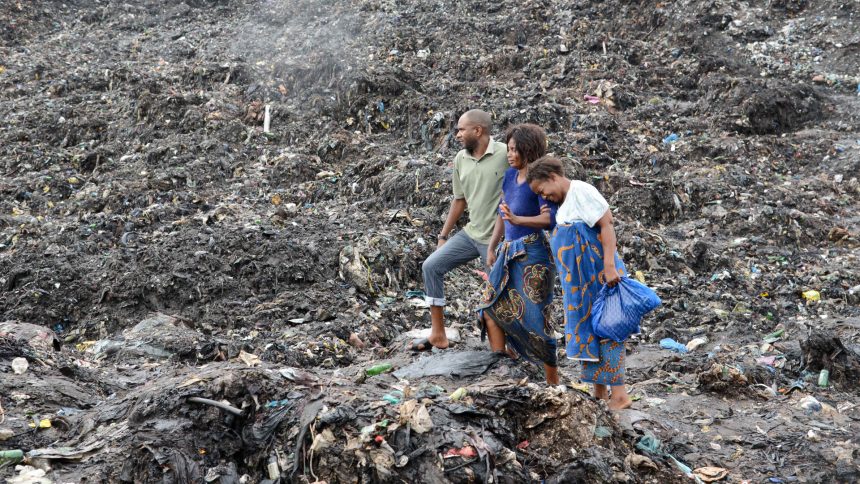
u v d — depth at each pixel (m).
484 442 3.33
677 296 6.48
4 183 8.75
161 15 14.55
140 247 6.86
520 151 4.11
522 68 11.32
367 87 10.02
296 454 3.37
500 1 13.38
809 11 12.66
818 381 4.83
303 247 6.53
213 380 3.73
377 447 3.26
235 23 13.67
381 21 12.54
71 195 8.56
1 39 13.46
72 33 13.91
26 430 3.63
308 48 11.53
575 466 3.38
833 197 8.49
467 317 6.03
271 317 5.79
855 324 5.86
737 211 7.93
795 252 7.41
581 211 3.95
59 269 6.50
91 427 3.64
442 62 11.44
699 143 9.41
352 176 8.70
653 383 4.84
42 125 10.14
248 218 7.39
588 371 4.12
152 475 3.31
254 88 10.49
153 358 5.04
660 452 3.79
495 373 4.34
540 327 4.25
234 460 3.53
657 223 8.06
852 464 3.81
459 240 4.63
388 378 4.43
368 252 6.48
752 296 6.51
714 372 4.71
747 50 11.76
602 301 3.99
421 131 9.41
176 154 9.02
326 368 5.04
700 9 12.46
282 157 8.95
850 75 11.12
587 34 12.09
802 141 9.64
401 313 5.98
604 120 9.61
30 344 4.50
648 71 11.11
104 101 10.77
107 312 6.08
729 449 4.01
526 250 4.21
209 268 6.30
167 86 10.75
